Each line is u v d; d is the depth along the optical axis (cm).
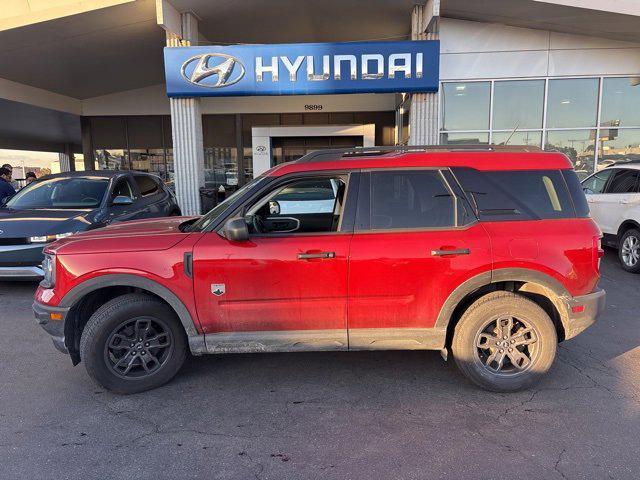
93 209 710
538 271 346
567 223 355
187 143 1014
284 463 275
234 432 308
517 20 1022
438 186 357
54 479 262
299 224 432
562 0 908
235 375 393
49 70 1266
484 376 354
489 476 261
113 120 1605
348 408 338
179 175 1024
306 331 354
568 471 264
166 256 345
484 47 1083
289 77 968
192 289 346
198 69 970
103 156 1617
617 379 377
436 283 347
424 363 414
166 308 359
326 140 1598
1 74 1260
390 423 317
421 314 352
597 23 985
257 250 343
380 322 354
